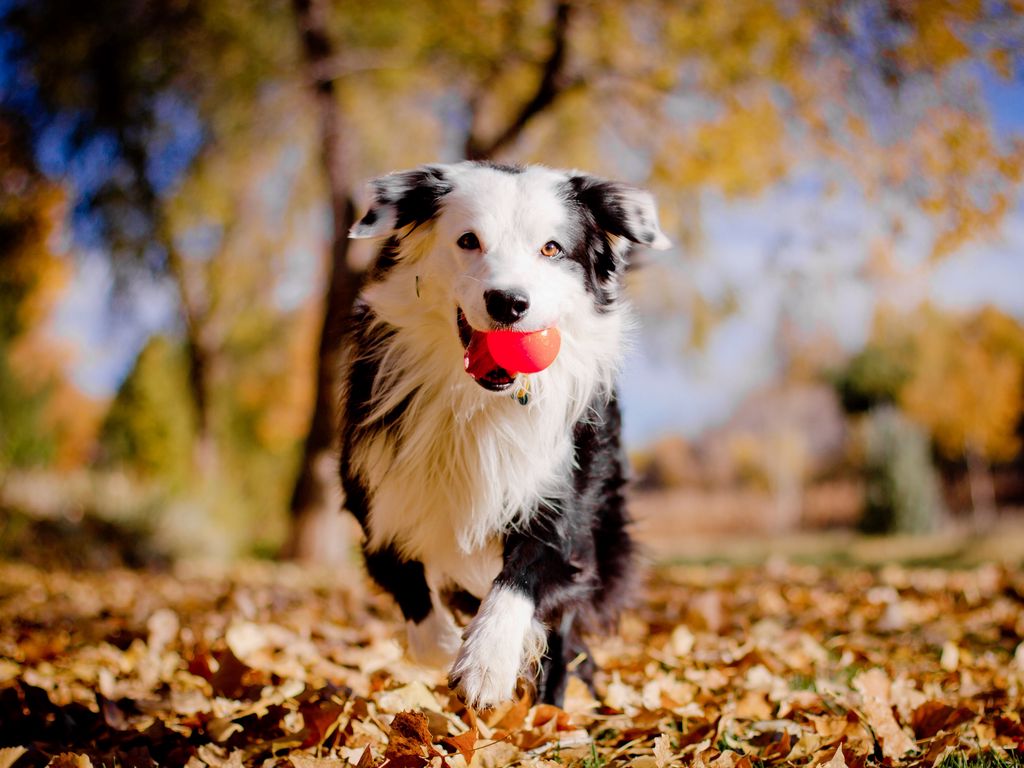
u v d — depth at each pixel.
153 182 12.26
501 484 2.96
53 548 10.18
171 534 11.91
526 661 2.81
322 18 11.20
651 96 11.16
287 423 20.08
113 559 10.67
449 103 12.48
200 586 7.31
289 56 12.18
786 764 2.64
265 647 3.88
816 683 3.49
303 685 3.21
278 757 2.62
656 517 31.78
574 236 3.03
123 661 3.77
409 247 3.13
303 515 11.55
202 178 12.81
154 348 17.47
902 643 4.53
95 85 11.41
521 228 2.93
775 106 10.62
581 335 3.09
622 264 3.31
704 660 3.92
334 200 11.09
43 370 22.70
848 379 27.45
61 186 12.12
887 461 20.28
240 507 15.06
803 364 17.50
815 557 14.45
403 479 3.04
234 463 17.59
